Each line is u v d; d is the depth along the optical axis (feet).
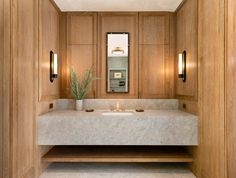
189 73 9.74
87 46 11.60
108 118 8.90
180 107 11.14
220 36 6.85
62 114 9.54
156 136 8.91
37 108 8.86
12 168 6.68
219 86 6.93
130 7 11.13
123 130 8.91
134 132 8.91
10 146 6.61
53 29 10.60
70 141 8.87
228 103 6.40
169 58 11.59
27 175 7.90
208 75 7.84
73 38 11.62
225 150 6.54
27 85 7.90
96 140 8.90
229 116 6.38
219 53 6.92
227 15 6.42
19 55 7.19
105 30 11.63
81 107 11.19
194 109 9.26
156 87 11.59
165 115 9.16
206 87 8.03
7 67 6.55
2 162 6.56
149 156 9.72
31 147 8.30
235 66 6.33
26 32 7.77
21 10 7.32
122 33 11.60
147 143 8.91
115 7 11.10
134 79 11.61
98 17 11.62
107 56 11.62
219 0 6.93
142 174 9.48
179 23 11.09
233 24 6.35
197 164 9.04
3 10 6.54
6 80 6.56
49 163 10.53
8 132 6.57
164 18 11.64
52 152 10.23
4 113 6.56
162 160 9.46
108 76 11.63
